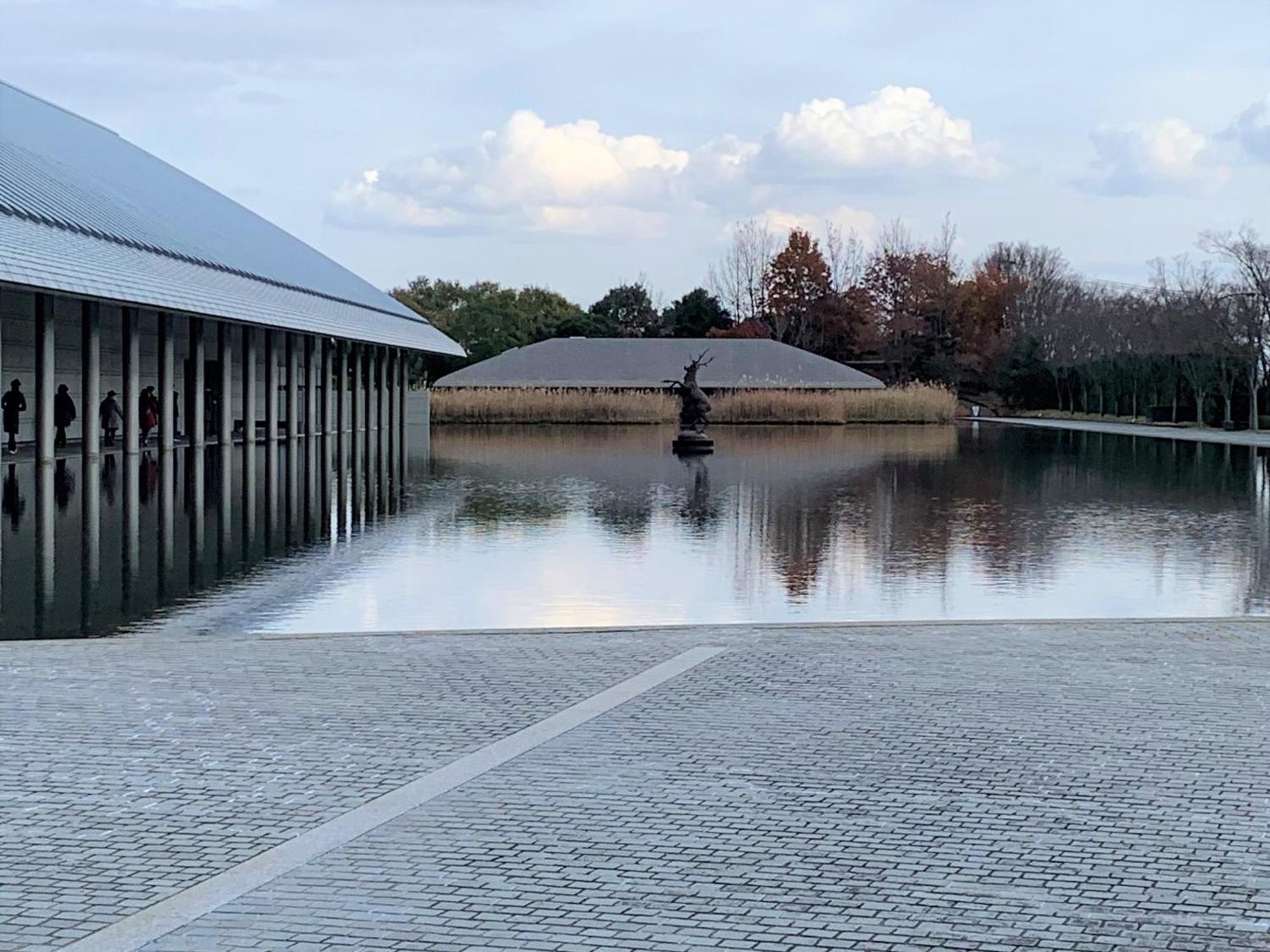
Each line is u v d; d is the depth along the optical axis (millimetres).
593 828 5930
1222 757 7098
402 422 57656
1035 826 5965
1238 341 59656
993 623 11109
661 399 66188
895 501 25688
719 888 5227
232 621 12602
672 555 17766
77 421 38281
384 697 8414
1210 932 4832
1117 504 25094
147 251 30828
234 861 5531
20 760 6996
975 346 100812
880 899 5121
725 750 7191
